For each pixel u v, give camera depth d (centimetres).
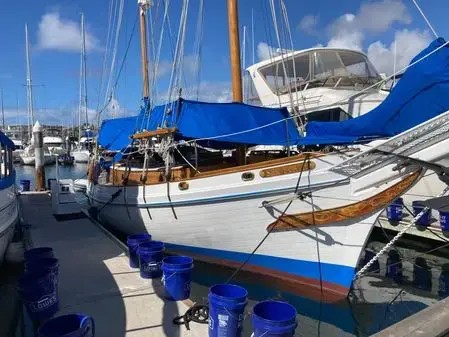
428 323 423
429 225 1101
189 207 832
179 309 558
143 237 783
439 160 584
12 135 6800
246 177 751
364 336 612
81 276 695
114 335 486
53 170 4822
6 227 784
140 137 935
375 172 658
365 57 1335
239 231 784
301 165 700
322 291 725
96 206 1262
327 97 1217
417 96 556
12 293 754
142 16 1588
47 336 390
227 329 450
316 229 716
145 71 1596
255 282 783
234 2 892
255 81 1425
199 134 809
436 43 563
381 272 907
